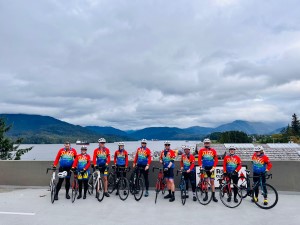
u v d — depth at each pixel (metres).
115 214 5.71
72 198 6.74
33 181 8.50
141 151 7.23
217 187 7.73
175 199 6.99
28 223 5.14
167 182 6.94
